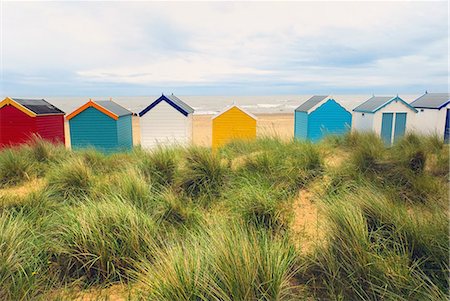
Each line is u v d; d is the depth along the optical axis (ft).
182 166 19.20
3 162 21.16
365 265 9.18
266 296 8.16
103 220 11.87
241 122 40.63
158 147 22.06
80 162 19.74
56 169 19.65
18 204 15.17
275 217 13.32
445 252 9.36
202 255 9.31
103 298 9.47
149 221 12.59
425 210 13.20
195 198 16.88
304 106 47.14
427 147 22.04
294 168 18.67
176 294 8.13
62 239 11.39
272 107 228.22
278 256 9.27
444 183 16.02
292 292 9.11
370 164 18.04
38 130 35.19
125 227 11.60
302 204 15.78
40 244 11.13
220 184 17.80
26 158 23.29
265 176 18.15
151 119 41.34
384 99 46.60
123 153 28.91
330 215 11.14
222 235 9.71
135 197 14.97
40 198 15.74
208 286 8.29
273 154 21.11
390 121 44.39
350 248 9.80
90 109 38.68
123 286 10.04
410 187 15.79
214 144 40.93
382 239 10.55
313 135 43.75
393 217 11.21
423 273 8.96
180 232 13.00
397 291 8.56
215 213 14.94
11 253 9.65
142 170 19.24
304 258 10.56
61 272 10.68
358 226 10.27
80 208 13.24
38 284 9.55
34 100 39.11
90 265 10.52
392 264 9.24
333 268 9.49
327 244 10.50
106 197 14.23
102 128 39.01
